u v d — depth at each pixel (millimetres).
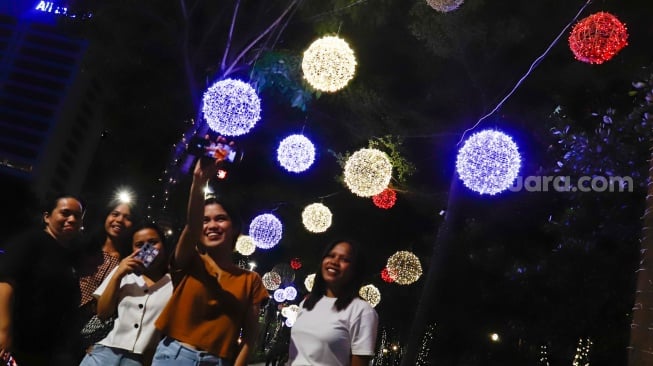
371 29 11664
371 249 18172
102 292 4543
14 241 4207
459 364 13172
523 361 11273
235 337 3939
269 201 18000
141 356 4578
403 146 14227
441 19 10734
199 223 3797
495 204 10039
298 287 22500
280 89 11648
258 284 4133
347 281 4270
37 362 4117
